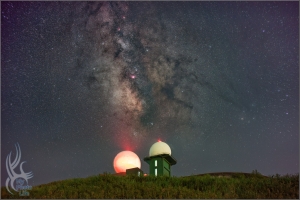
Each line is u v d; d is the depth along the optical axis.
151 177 29.72
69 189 23.78
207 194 22.72
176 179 28.39
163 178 29.14
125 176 30.30
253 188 24.58
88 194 21.67
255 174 35.38
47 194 22.02
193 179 27.95
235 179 28.70
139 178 29.48
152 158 38.50
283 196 22.02
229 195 22.14
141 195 22.20
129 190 23.16
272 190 23.86
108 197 21.31
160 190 23.38
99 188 23.81
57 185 25.75
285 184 25.36
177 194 22.50
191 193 22.88
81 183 26.33
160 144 39.97
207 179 27.88
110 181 26.92
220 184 25.86
